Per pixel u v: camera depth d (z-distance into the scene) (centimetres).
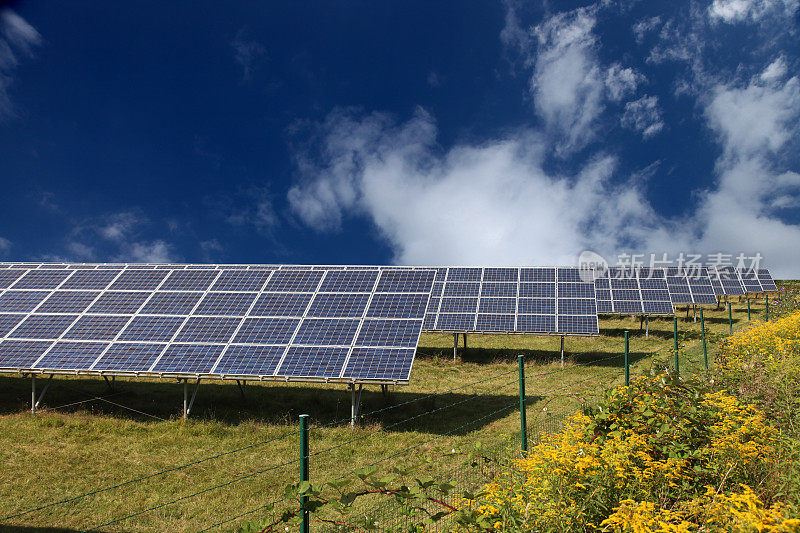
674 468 641
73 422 1504
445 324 2564
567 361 2403
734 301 4781
